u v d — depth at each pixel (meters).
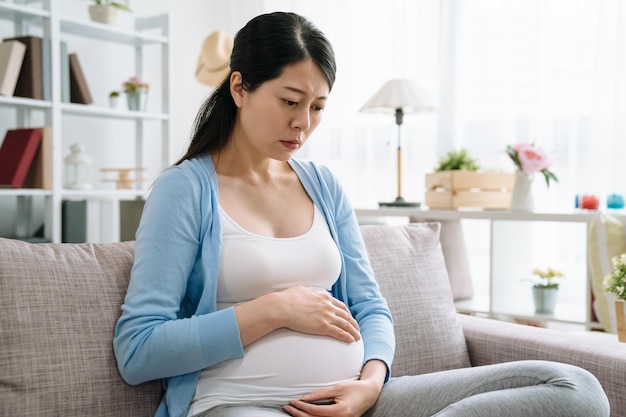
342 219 1.54
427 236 1.80
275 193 1.43
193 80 4.48
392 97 3.02
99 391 1.17
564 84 3.07
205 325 1.19
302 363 1.25
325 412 1.19
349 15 3.79
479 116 3.33
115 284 1.28
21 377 1.10
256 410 1.15
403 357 1.58
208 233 1.29
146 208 1.30
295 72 1.31
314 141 3.88
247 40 1.35
